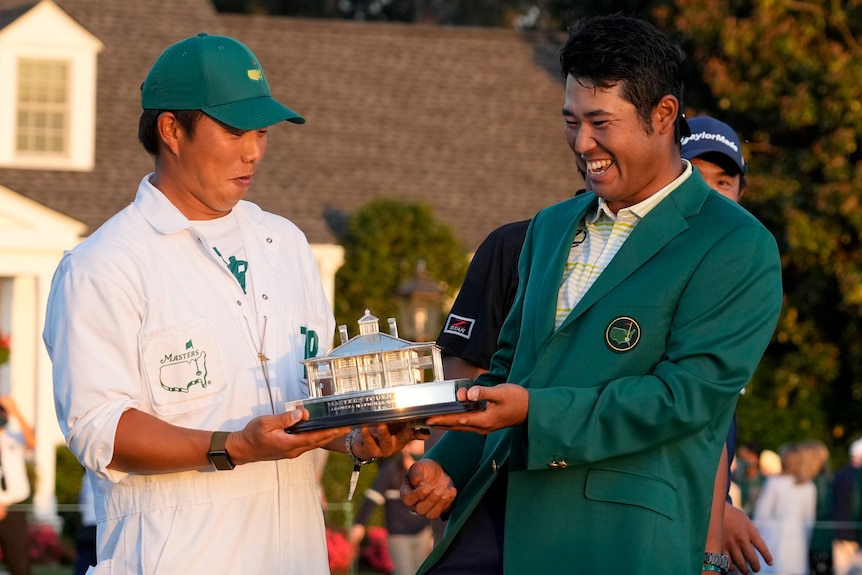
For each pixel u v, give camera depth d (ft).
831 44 122.11
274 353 25.84
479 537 24.75
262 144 25.57
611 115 22.77
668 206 23.56
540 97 152.05
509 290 29.35
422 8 237.66
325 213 132.67
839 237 120.88
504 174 142.31
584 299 23.39
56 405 24.82
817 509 81.35
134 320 24.71
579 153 23.45
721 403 22.45
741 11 126.21
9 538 73.31
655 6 135.23
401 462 73.72
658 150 23.29
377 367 22.95
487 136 145.79
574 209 25.21
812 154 121.90
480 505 24.98
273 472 25.43
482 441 25.72
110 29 136.87
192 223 25.40
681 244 23.24
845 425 129.39
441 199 138.21
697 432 23.02
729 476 29.45
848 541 79.15
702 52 125.39
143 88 25.59
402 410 22.08
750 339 22.57
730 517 29.84
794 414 127.75
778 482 79.61
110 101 131.85
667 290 22.88
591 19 23.48
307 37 151.84
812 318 128.47
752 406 127.65
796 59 120.78
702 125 31.60
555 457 22.34
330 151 140.15
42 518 84.48
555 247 24.80
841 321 128.67
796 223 118.32
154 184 25.95
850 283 118.32
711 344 22.44
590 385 22.95
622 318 22.95
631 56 22.65
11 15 128.77
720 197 23.93
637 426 22.21
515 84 152.87
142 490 24.88
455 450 25.67
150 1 141.59
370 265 126.21
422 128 145.28
